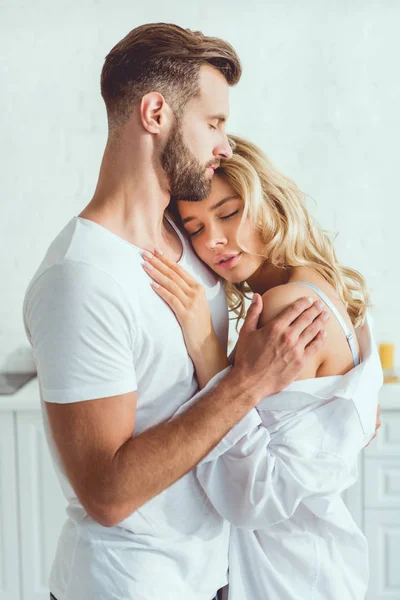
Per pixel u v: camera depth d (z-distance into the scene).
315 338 1.22
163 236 1.32
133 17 2.65
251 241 1.37
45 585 2.48
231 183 1.33
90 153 2.71
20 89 2.70
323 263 1.42
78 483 1.10
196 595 1.24
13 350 2.79
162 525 1.20
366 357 1.34
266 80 2.67
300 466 1.22
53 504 2.45
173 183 1.22
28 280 2.77
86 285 1.09
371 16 2.62
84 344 1.08
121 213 1.21
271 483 1.20
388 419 2.38
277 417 1.26
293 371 1.19
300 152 2.69
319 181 2.70
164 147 1.19
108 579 1.16
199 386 1.26
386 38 2.63
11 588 2.48
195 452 1.13
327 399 1.28
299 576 1.30
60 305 1.09
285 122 2.68
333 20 2.63
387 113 2.66
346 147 2.68
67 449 1.10
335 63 2.65
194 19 2.64
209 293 1.39
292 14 2.64
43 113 2.70
